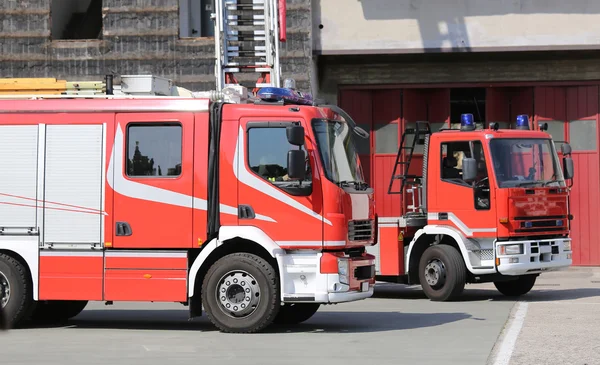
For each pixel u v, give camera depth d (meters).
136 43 31.09
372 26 31.94
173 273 16.38
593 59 32.88
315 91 32.38
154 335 16.03
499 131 22.88
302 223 16.03
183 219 16.33
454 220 22.86
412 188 24.42
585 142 33.09
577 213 33.09
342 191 16.22
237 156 16.28
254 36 29.97
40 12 31.28
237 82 30.00
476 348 14.11
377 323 17.72
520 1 31.61
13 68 31.30
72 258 16.64
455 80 33.25
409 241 24.02
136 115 16.61
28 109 16.86
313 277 16.03
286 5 30.84
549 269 23.03
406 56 32.94
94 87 18.67
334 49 31.94
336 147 16.66
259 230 16.12
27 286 16.91
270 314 15.97
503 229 22.28
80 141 16.73
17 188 16.84
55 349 14.23
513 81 33.16
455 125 33.34
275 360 13.01
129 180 16.52
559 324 17.19
